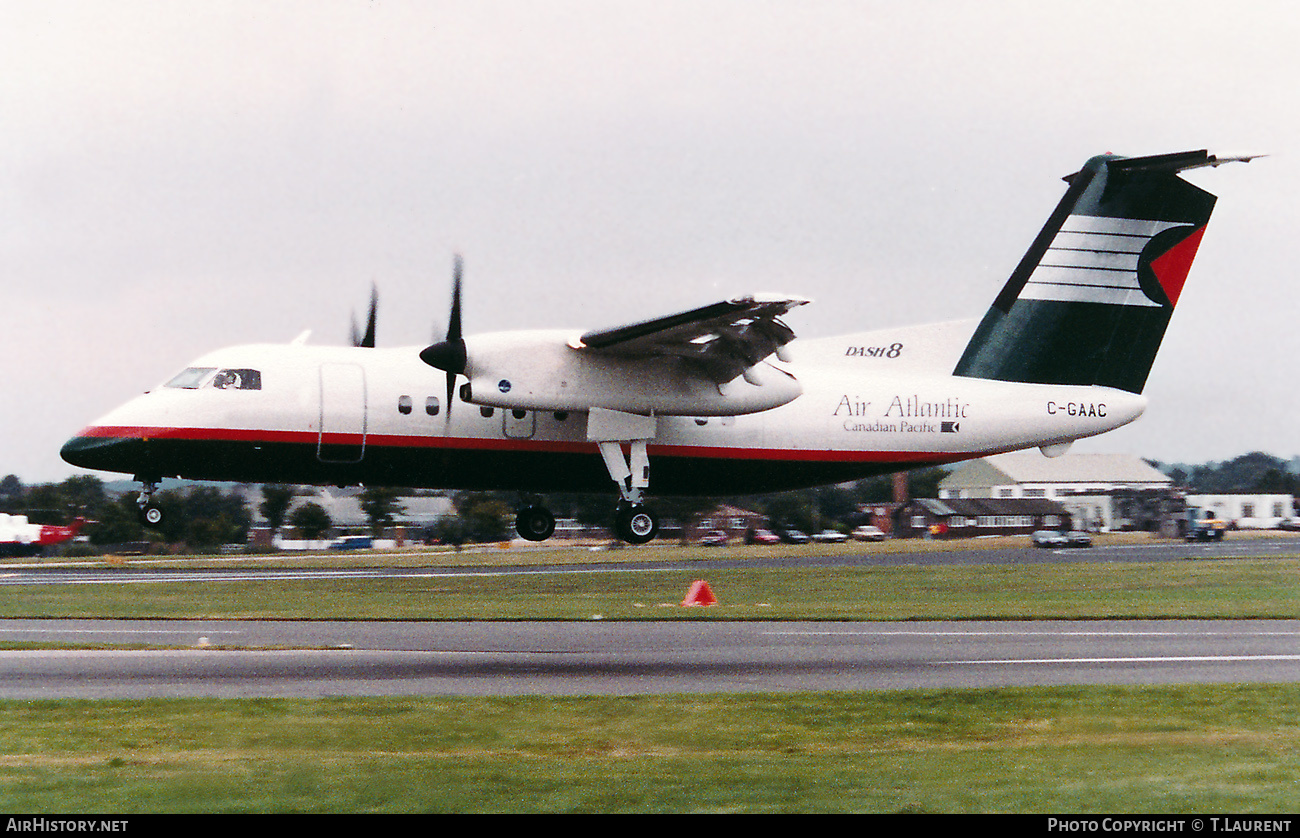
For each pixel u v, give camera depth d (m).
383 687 41.81
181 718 36.53
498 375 82.50
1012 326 95.25
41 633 57.31
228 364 83.62
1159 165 92.69
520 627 60.75
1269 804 28.11
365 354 86.75
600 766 31.45
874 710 38.09
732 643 54.22
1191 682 43.25
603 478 89.69
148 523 86.12
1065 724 36.31
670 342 82.81
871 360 95.12
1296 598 79.44
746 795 28.84
